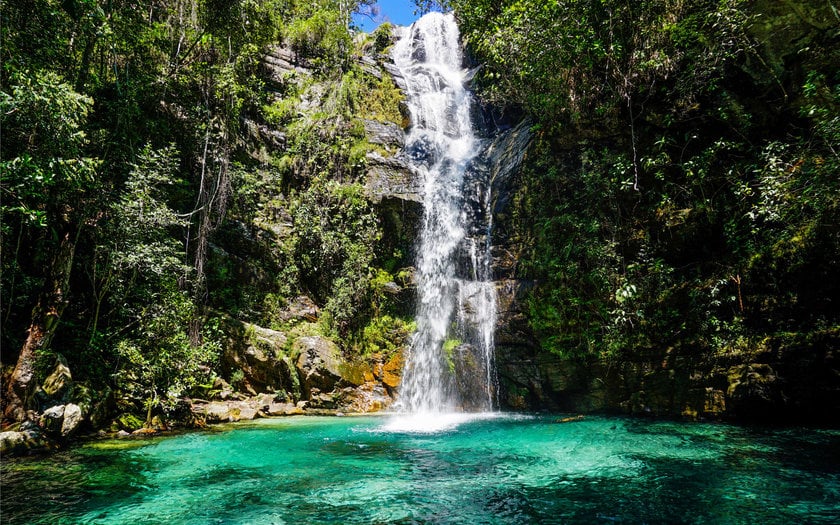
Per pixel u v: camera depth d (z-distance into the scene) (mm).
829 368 7789
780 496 4820
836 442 7109
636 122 11211
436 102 21703
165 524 4332
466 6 15359
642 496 4941
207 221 12539
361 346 14023
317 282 14867
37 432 7520
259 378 12125
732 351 8938
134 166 10234
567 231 12164
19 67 7969
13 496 5164
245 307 13258
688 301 9812
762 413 8625
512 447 7496
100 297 9648
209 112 13984
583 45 10562
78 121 9016
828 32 8453
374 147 17688
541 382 12188
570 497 4980
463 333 13789
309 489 5379
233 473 6074
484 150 18219
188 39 14008
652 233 10617
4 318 8633
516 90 14180
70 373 8781
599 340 11086
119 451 7348
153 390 9648
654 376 10148
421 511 4637
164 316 10133
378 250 15352
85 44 10375
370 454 7117
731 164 9703
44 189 8289
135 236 9727
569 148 12734
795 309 8320
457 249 15195
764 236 8891
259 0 16641
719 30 9328
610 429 8438
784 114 9188
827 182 7559
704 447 6980
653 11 10430
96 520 4453
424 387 13680
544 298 12312
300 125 17078
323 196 15695
